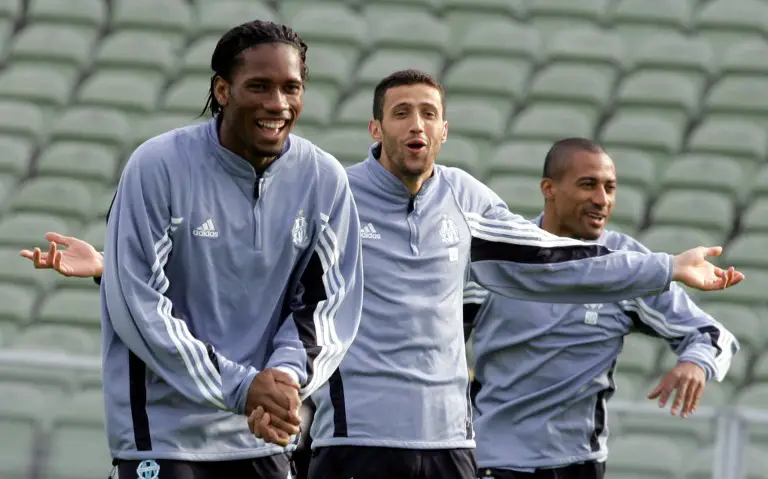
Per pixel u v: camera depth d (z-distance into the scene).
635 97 39.09
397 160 15.57
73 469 21.91
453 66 40.88
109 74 41.09
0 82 40.19
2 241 35.22
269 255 12.52
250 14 42.44
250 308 12.56
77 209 36.28
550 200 18.86
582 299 15.52
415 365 15.30
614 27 42.19
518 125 38.19
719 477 21.97
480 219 15.94
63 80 40.41
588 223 18.62
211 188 12.34
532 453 18.16
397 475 15.23
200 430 12.47
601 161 18.53
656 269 15.07
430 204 15.80
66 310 32.81
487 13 42.69
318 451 15.59
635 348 31.36
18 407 22.02
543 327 18.02
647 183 36.53
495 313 18.20
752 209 35.50
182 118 39.03
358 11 43.00
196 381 11.84
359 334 15.34
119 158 38.41
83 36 42.81
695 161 36.69
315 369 12.29
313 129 38.34
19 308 32.97
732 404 30.80
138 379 12.36
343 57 41.03
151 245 12.09
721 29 41.59
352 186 15.84
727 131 37.66
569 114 38.25
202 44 41.34
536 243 15.41
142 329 11.91
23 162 37.78
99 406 22.00
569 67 40.34
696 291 33.81
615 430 22.36
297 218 12.64
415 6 42.91
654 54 40.31
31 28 42.25
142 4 42.81
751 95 38.88
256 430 11.76
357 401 15.24
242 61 11.98
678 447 22.17
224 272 12.42
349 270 13.02
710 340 17.97
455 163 36.72
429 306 15.41
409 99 15.62
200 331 12.47
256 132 12.03
